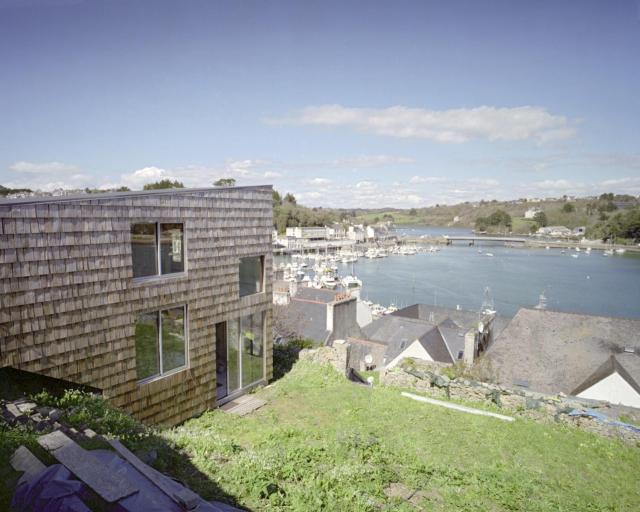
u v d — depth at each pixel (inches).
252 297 446.6
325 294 1471.5
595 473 331.0
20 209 262.5
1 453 179.2
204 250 386.9
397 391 478.6
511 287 3075.8
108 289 312.5
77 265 293.3
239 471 236.8
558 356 855.7
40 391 287.6
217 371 424.8
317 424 384.8
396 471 287.1
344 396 456.8
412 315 1723.7
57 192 726.5
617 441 387.5
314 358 544.4
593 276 3540.8
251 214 437.1
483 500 261.0
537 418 423.2
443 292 2933.1
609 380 762.2
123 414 288.4
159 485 168.7
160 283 350.0
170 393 364.2
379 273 3811.5
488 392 449.1
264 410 415.2
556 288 3021.7
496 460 335.0
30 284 269.4
